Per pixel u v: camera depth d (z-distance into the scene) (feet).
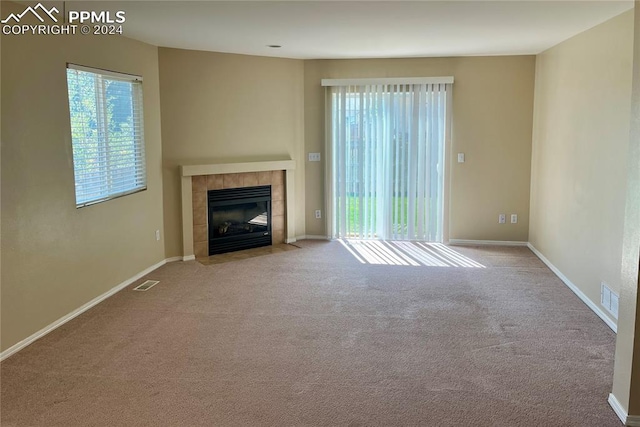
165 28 14.69
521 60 20.72
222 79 19.90
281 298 15.40
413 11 12.37
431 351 11.69
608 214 13.17
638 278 8.45
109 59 15.26
